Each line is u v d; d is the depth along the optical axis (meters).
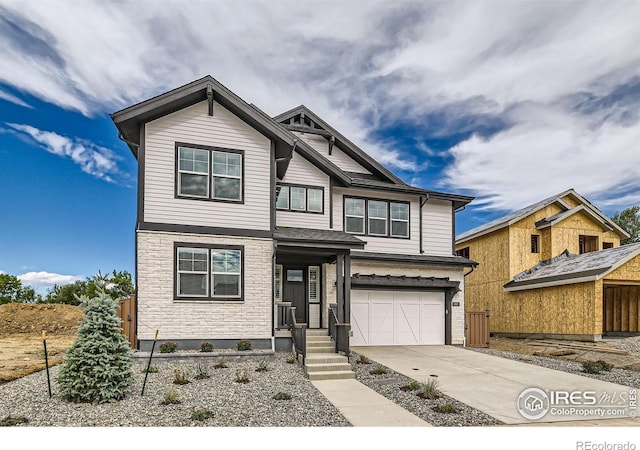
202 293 11.61
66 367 7.30
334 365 10.25
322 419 6.76
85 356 7.29
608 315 19.98
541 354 14.45
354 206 16.25
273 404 7.42
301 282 14.91
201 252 11.76
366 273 15.84
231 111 12.57
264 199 12.59
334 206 15.89
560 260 19.95
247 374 9.59
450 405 7.64
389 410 7.39
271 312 12.16
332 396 8.24
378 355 13.50
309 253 13.11
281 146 13.16
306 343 11.60
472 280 22.89
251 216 12.38
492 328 21.06
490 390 9.12
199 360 10.70
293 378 9.55
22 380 8.91
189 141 12.08
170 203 11.68
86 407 6.97
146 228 11.34
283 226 14.36
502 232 20.83
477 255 22.67
